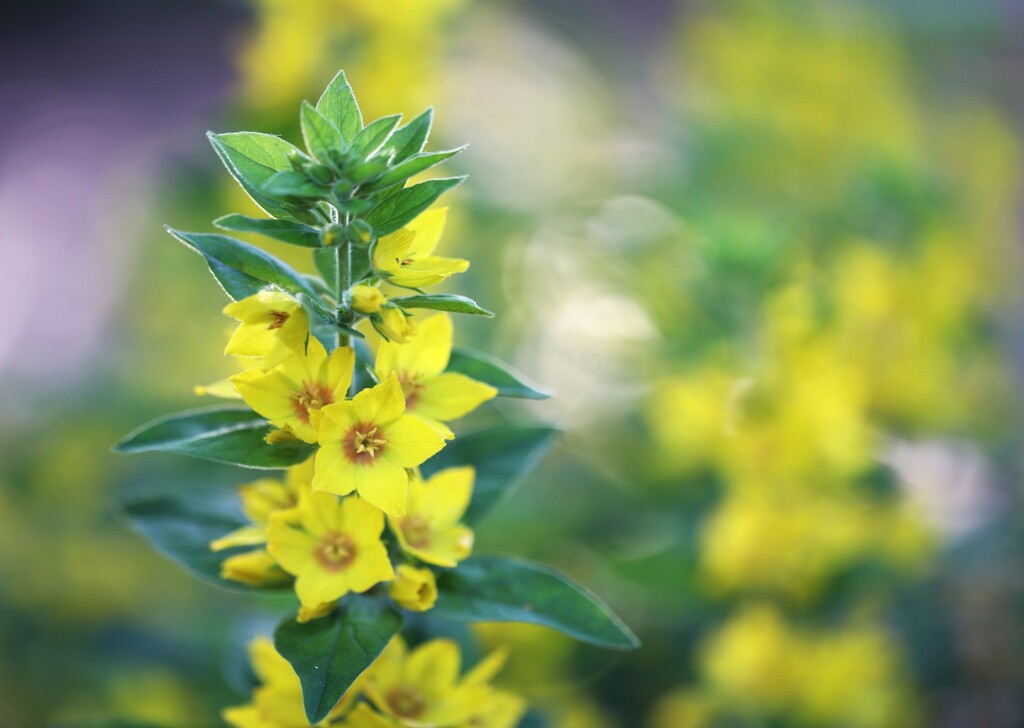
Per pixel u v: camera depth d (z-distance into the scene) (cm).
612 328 73
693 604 63
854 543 61
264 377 36
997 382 82
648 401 72
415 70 66
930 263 72
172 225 68
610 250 75
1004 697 75
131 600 78
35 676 75
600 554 63
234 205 64
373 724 39
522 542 71
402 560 39
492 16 79
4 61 186
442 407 38
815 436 59
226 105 65
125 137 172
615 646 38
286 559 37
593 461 76
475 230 74
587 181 83
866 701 62
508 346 76
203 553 40
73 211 157
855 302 67
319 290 37
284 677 39
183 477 76
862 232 74
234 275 36
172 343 85
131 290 93
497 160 77
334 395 36
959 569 76
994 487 80
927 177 76
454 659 40
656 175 82
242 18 179
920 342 71
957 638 75
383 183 36
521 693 66
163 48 188
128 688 66
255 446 37
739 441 60
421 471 41
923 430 73
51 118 176
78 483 84
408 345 38
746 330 62
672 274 66
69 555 79
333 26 63
